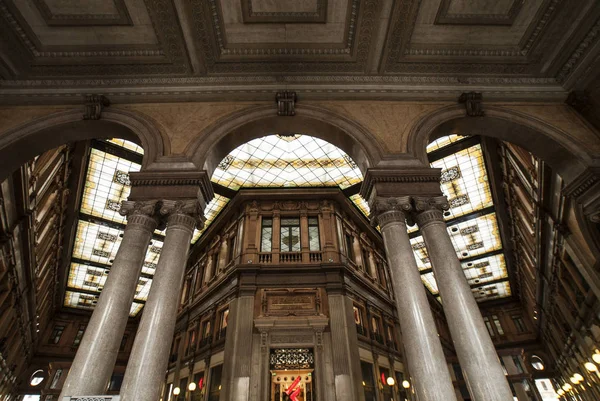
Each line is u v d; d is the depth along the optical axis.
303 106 6.24
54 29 5.59
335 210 15.49
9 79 6.07
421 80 6.43
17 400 20.14
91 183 14.40
